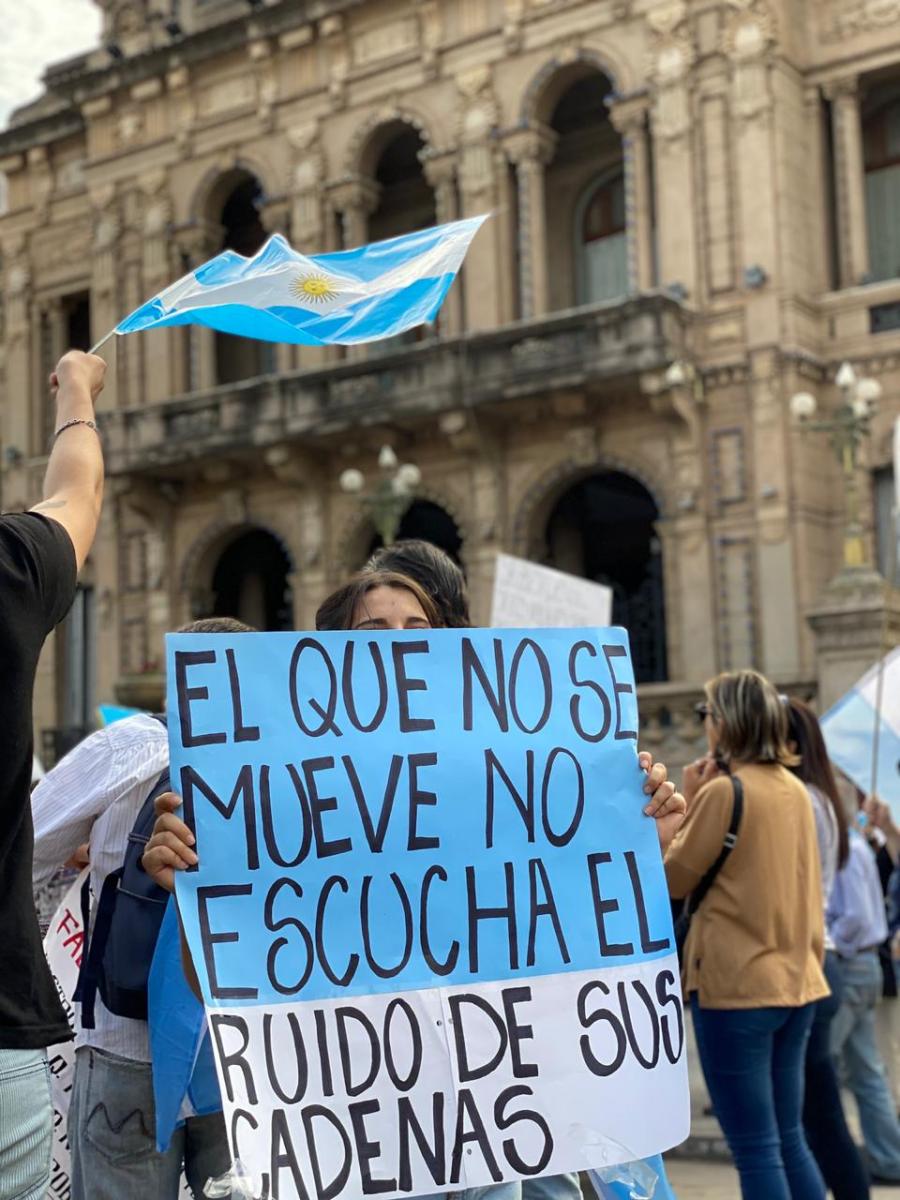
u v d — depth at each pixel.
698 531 25.55
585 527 29.36
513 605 11.25
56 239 34.84
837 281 26.56
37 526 2.84
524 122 27.84
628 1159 3.44
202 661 3.45
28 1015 2.68
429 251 4.04
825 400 25.83
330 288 3.86
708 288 26.02
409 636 3.61
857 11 26.08
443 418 26.95
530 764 3.62
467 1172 3.31
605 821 3.66
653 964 3.60
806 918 5.38
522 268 27.75
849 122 26.09
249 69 31.30
